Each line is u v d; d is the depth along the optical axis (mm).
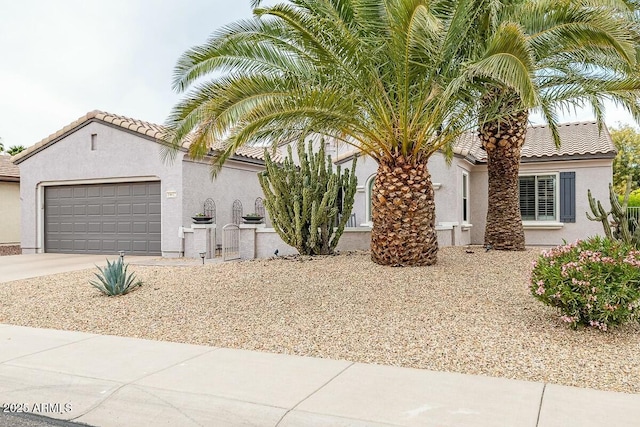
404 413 4133
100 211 17562
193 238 15477
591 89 10305
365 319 7156
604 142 18031
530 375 5066
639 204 22188
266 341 6441
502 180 12930
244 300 8523
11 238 23516
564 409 4176
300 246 12969
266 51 8977
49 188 18484
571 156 17016
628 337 6164
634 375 5000
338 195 13320
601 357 5508
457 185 16453
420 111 9359
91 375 5207
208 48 8656
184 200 15805
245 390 4711
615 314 6121
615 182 35906
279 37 9047
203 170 16656
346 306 7832
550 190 17844
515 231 12906
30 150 18312
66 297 9398
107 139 16984
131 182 16938
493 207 13070
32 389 5016
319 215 12477
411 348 5969
